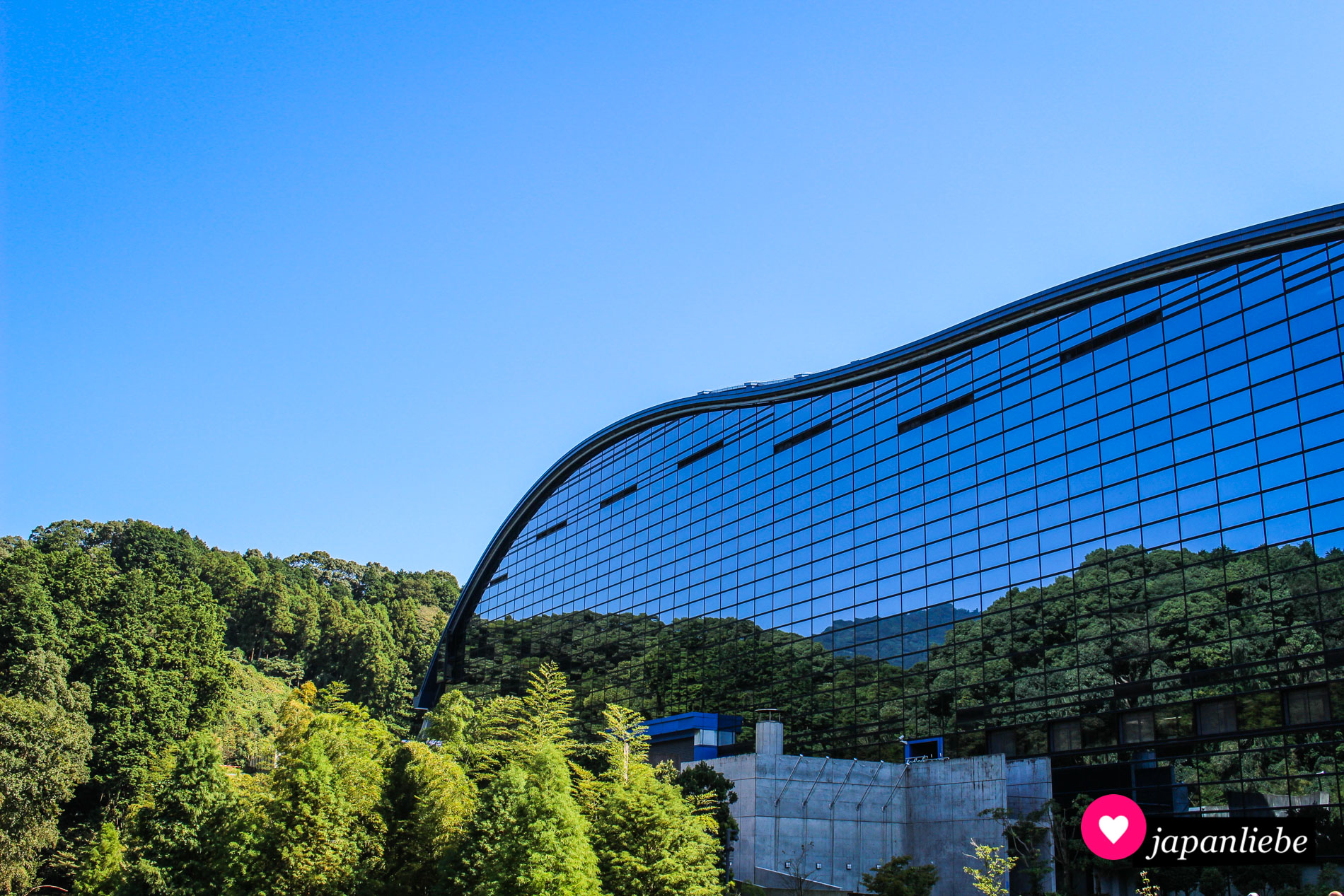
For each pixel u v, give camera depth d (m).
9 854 59.69
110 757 76.81
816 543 72.19
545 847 32.25
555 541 107.62
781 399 79.31
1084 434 55.53
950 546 61.72
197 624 94.00
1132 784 48.09
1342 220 45.44
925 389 66.88
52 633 83.06
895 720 61.75
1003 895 40.31
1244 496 47.00
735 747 72.62
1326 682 41.78
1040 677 54.00
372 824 40.97
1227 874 42.38
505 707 64.62
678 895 36.00
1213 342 50.25
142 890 44.25
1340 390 44.22
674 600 85.44
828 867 49.66
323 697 49.81
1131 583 51.00
